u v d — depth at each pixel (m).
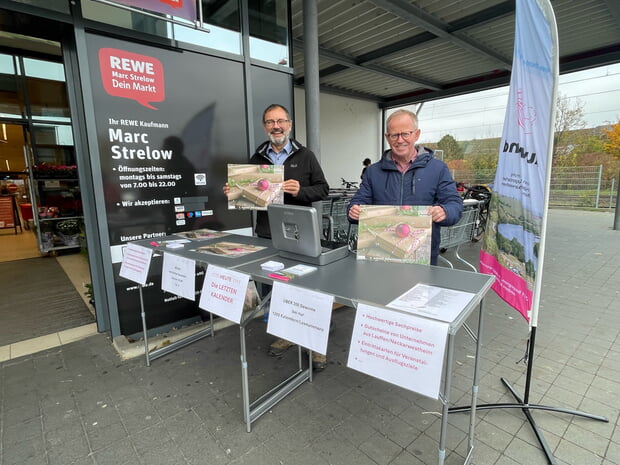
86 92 2.23
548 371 2.13
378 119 10.78
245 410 1.64
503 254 1.81
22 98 5.24
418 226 1.54
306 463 1.48
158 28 2.48
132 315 2.60
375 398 1.92
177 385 2.06
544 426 1.66
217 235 2.43
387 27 5.14
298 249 1.61
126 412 1.83
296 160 2.41
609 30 5.22
